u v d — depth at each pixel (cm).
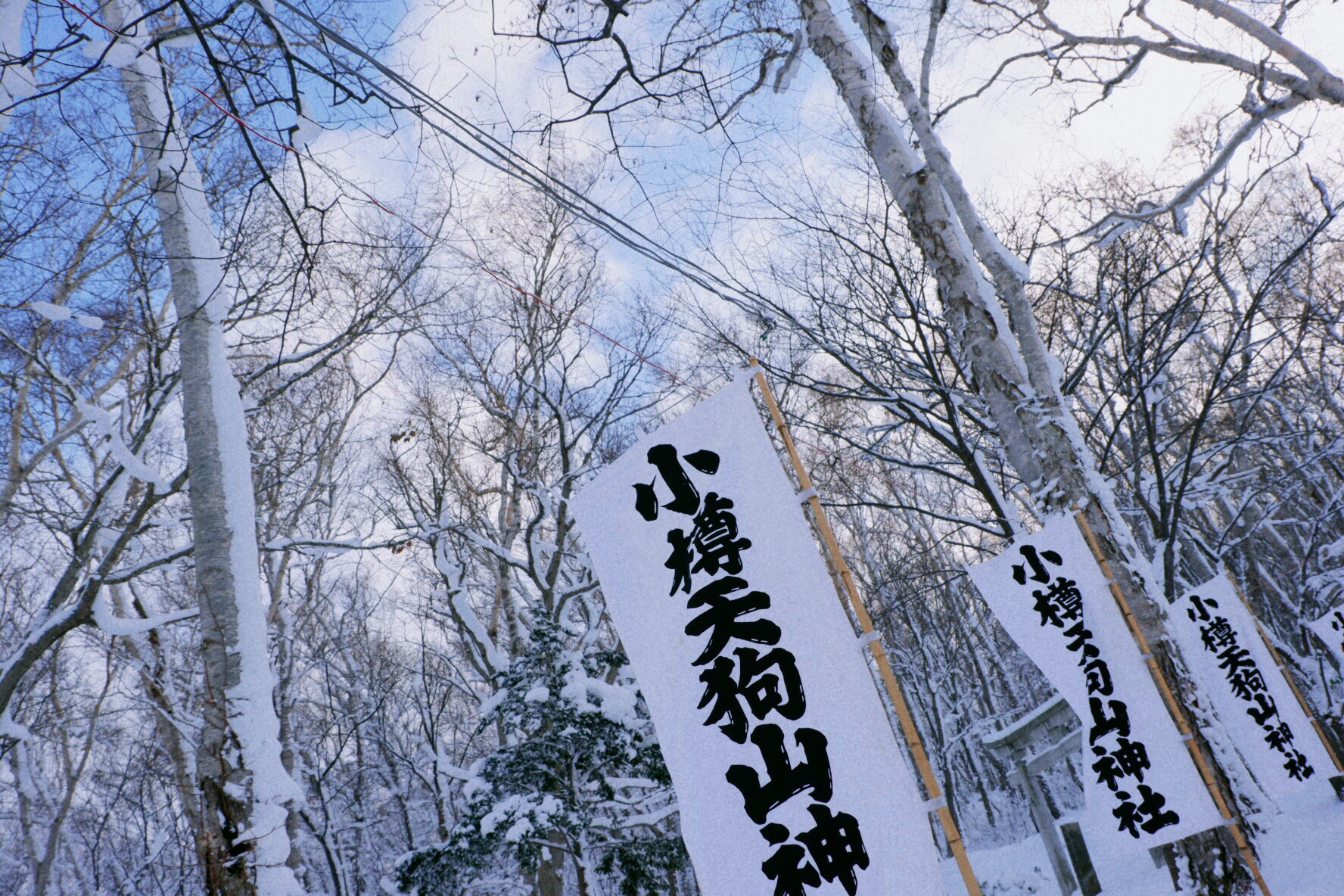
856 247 1160
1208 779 530
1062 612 589
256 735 448
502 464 1305
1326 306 1397
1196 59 726
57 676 1158
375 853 1658
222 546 489
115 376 853
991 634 2256
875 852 288
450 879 880
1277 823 852
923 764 295
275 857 420
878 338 1131
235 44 398
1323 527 1608
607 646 1667
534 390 1282
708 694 328
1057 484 648
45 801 1145
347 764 1595
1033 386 699
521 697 879
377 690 1418
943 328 1089
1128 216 808
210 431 518
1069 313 1230
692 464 362
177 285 549
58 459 852
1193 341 1502
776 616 329
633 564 359
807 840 298
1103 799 553
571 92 539
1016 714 1966
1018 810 2294
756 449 354
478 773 932
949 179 761
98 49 344
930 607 2080
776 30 682
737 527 345
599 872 917
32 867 1048
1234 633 934
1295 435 1221
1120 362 1384
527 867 851
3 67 322
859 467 1566
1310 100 668
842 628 318
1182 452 1471
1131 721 554
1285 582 1858
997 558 620
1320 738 875
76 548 631
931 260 672
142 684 1038
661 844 891
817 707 312
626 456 375
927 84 836
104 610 577
